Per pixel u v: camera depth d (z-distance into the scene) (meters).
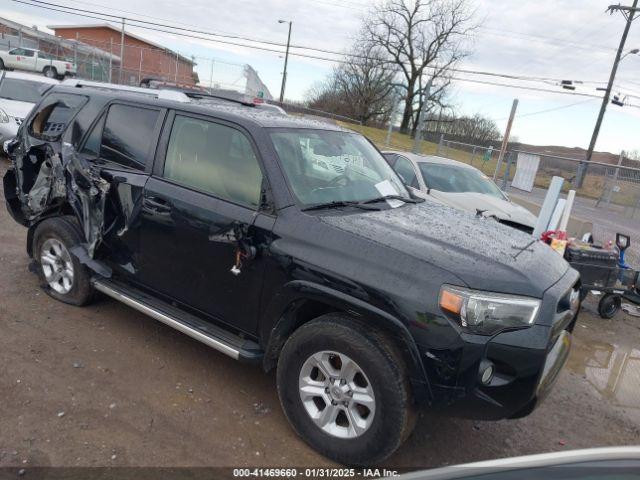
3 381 3.63
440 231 3.51
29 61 31.45
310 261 3.20
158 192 3.98
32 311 4.73
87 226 4.51
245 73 27.30
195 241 3.75
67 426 3.26
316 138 4.09
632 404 4.54
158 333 4.61
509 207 8.42
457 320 2.85
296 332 3.28
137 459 3.04
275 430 3.46
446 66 54.84
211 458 3.13
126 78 32.12
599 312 6.96
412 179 8.61
